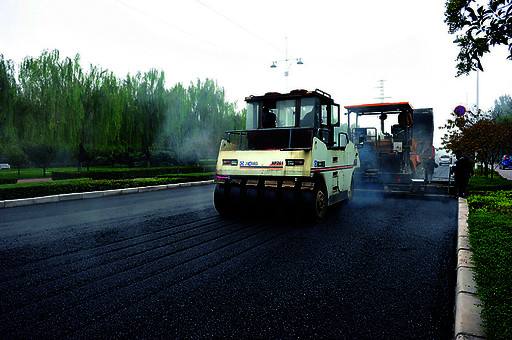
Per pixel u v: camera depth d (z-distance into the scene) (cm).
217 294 374
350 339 284
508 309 276
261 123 834
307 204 721
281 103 816
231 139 878
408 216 832
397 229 691
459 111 1519
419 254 520
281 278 421
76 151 2397
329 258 501
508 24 272
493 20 278
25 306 348
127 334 293
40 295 374
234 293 377
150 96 2700
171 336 290
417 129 1831
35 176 2342
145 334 293
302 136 789
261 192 764
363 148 1234
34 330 301
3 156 3064
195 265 472
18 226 729
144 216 844
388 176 1148
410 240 604
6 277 428
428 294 373
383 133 1312
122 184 1445
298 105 797
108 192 1313
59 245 574
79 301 359
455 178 1138
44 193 1177
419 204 1027
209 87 3122
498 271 367
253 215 830
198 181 1892
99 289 390
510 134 1423
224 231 677
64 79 2273
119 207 998
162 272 445
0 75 2011
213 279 419
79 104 2258
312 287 393
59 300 361
